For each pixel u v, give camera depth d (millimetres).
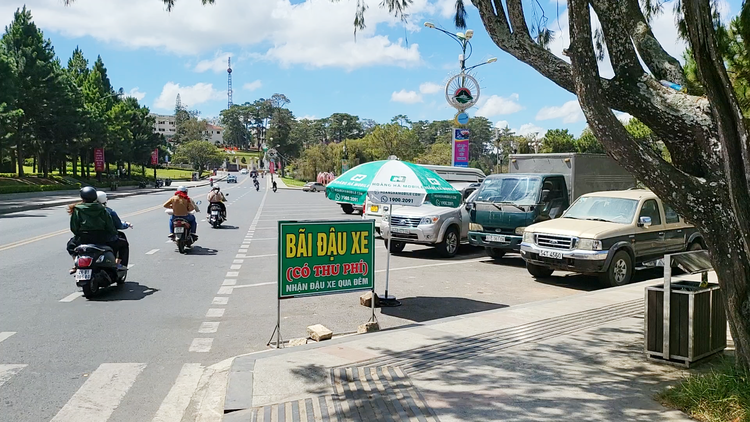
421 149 99500
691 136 4445
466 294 10000
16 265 11664
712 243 4219
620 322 7336
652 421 4227
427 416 4324
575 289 10648
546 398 4695
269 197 52406
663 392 4727
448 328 6980
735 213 3818
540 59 5355
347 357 5770
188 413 4766
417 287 10594
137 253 14000
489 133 145750
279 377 5164
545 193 13305
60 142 57062
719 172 4223
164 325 7457
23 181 51031
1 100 41000
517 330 6898
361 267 7289
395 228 14547
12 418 4574
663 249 11703
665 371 5379
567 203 14039
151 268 11867
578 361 5695
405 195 8359
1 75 41250
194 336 6988
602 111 4371
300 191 71688
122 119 75375
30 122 53188
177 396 5109
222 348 6527
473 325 7141
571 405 4543
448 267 13078
